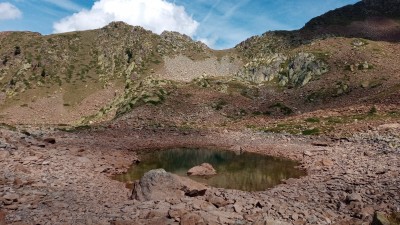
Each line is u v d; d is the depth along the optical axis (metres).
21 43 199.75
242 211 17.44
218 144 44.44
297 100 82.75
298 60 103.25
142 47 198.25
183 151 40.34
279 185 24.06
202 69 181.25
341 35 176.12
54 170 25.02
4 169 23.19
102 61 194.25
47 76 175.00
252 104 82.38
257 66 111.00
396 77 81.88
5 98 157.88
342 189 21.61
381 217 14.28
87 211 16.73
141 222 15.18
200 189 20.42
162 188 19.64
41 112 146.50
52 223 14.70
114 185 23.50
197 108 76.31
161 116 69.81
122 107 79.75
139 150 40.53
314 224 15.55
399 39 165.38
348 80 86.19
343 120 50.16
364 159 29.47
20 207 16.61
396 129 39.91
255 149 40.44
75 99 159.75
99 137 46.75
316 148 37.47
